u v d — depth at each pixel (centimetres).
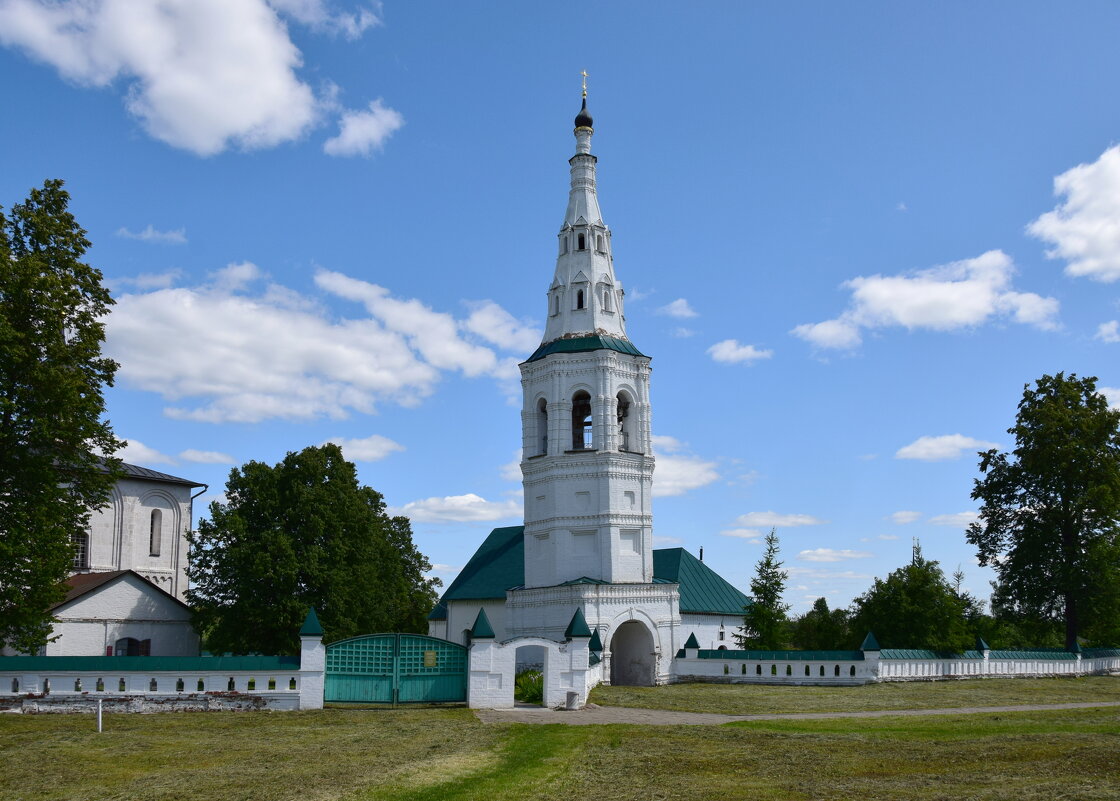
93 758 2997
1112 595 7206
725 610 8019
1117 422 7225
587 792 2438
